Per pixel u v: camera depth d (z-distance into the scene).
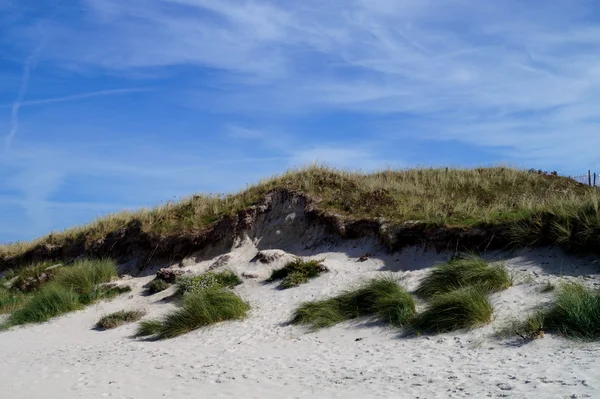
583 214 12.91
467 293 10.80
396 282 13.07
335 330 11.64
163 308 16.08
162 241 20.48
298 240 18.78
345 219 17.91
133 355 11.75
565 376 6.85
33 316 16.72
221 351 11.25
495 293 11.52
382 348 9.98
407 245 15.79
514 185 20.95
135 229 21.89
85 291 18.50
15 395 9.16
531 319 9.43
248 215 20.11
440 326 10.36
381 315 11.59
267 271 17.00
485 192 20.05
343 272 15.51
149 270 20.33
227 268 17.64
